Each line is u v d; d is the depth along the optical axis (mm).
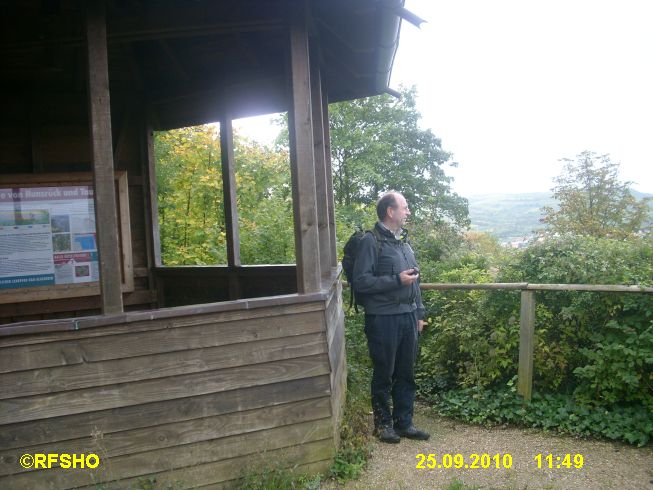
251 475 3330
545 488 3539
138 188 5934
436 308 6121
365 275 4113
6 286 4988
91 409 3061
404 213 4297
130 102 5844
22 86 5211
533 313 4875
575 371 4652
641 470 3793
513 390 4977
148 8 3441
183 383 3244
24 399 2949
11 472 2920
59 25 3480
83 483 3041
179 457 3229
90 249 5254
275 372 3479
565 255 5250
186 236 9766
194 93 5723
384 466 3916
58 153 5352
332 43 5074
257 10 3568
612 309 4711
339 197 27531
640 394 4512
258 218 9711
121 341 3125
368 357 6105
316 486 3482
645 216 15914
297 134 3625
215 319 3326
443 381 5652
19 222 5031
